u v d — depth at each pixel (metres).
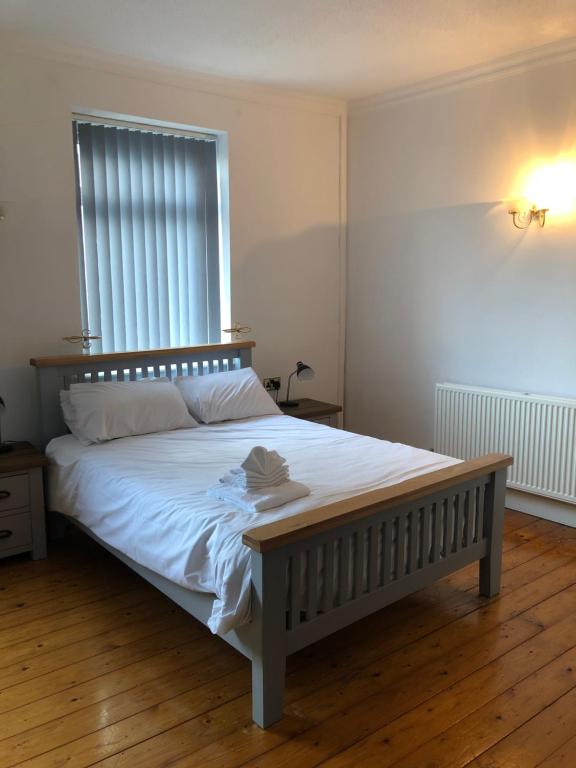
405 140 4.44
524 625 2.72
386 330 4.77
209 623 2.14
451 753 1.99
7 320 3.54
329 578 2.28
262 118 4.38
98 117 3.80
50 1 2.92
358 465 2.97
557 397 3.70
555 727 2.10
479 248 4.08
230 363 4.39
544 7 3.03
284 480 2.58
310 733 2.08
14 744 2.03
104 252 3.90
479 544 2.88
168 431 3.66
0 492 3.23
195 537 2.31
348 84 4.29
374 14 3.09
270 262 4.57
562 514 3.83
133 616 2.82
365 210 4.81
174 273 4.23
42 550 3.39
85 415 3.42
